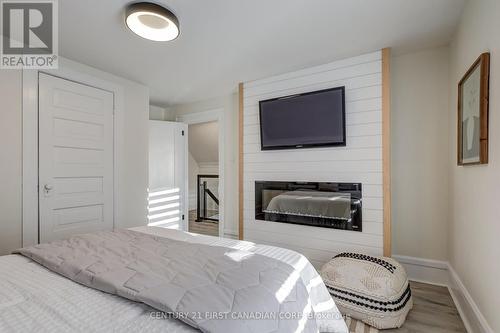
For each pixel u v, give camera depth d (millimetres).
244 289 917
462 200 1891
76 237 1620
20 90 2156
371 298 1742
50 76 2359
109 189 2838
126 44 2232
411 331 1669
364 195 2436
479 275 1530
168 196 3963
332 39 2189
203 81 3186
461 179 1920
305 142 2729
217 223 5395
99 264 1140
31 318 781
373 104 2408
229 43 2236
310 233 2729
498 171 1276
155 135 3896
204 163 6797
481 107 1421
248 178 3189
